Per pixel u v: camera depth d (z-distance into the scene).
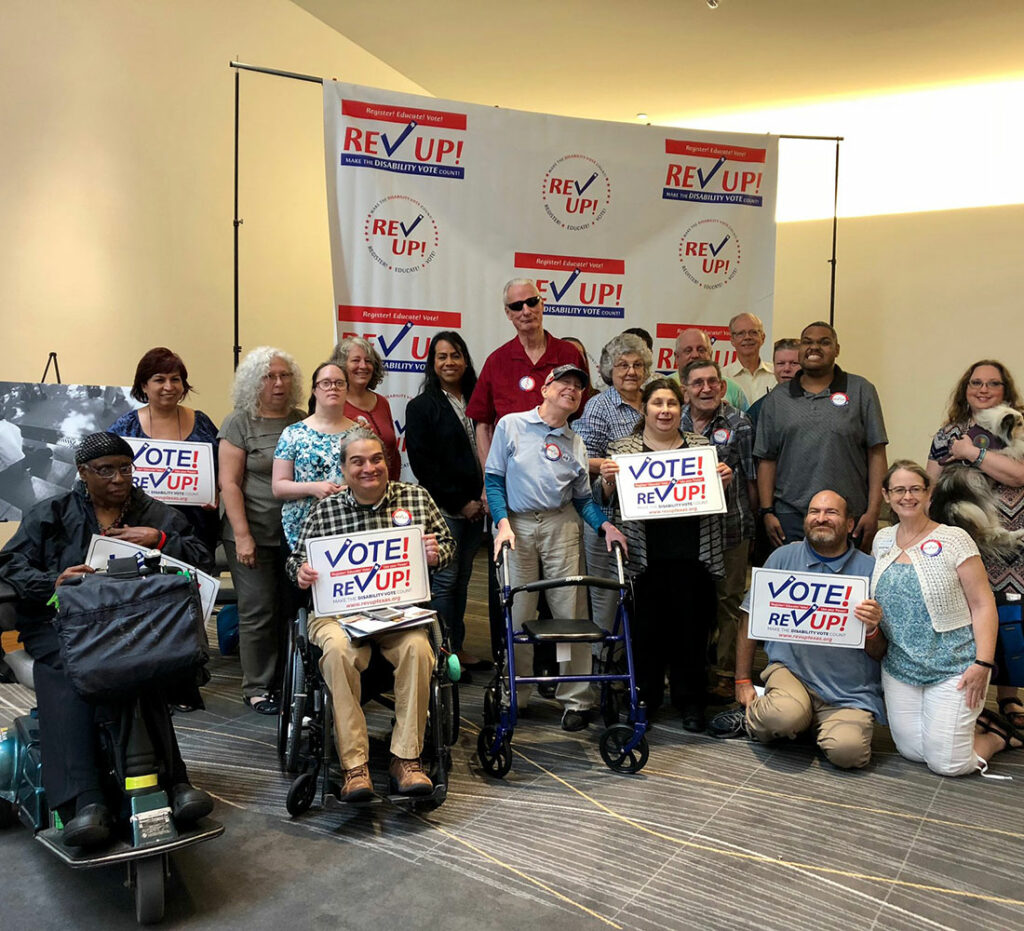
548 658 4.42
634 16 6.84
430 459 4.37
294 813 2.98
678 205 5.96
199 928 2.35
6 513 4.78
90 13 5.57
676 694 3.95
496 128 5.59
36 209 5.29
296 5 7.06
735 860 2.73
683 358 4.68
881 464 4.38
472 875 2.63
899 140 9.16
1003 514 3.78
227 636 4.92
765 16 6.77
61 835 2.47
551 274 5.77
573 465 3.79
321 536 3.30
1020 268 8.68
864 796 3.22
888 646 3.60
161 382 4.11
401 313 5.52
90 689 2.29
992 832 2.94
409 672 3.02
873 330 9.50
